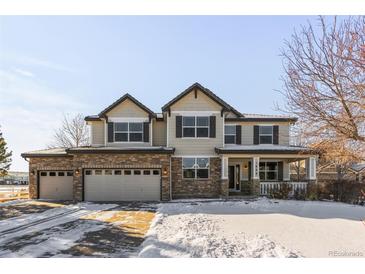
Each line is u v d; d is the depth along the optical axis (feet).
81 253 24.23
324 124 20.90
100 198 62.28
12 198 73.05
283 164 73.87
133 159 62.69
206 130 67.56
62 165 66.49
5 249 25.52
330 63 19.77
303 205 53.98
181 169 66.44
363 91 18.54
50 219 40.16
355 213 45.01
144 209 49.14
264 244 26.30
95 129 71.72
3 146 75.31
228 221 37.81
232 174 75.25
